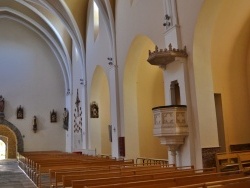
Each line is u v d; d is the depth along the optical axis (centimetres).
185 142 821
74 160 1131
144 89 1366
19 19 2488
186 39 855
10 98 2402
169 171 609
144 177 528
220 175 530
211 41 909
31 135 2409
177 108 806
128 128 1302
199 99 809
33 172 1121
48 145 2441
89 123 1877
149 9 1087
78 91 2205
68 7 1909
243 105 992
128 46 1274
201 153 783
